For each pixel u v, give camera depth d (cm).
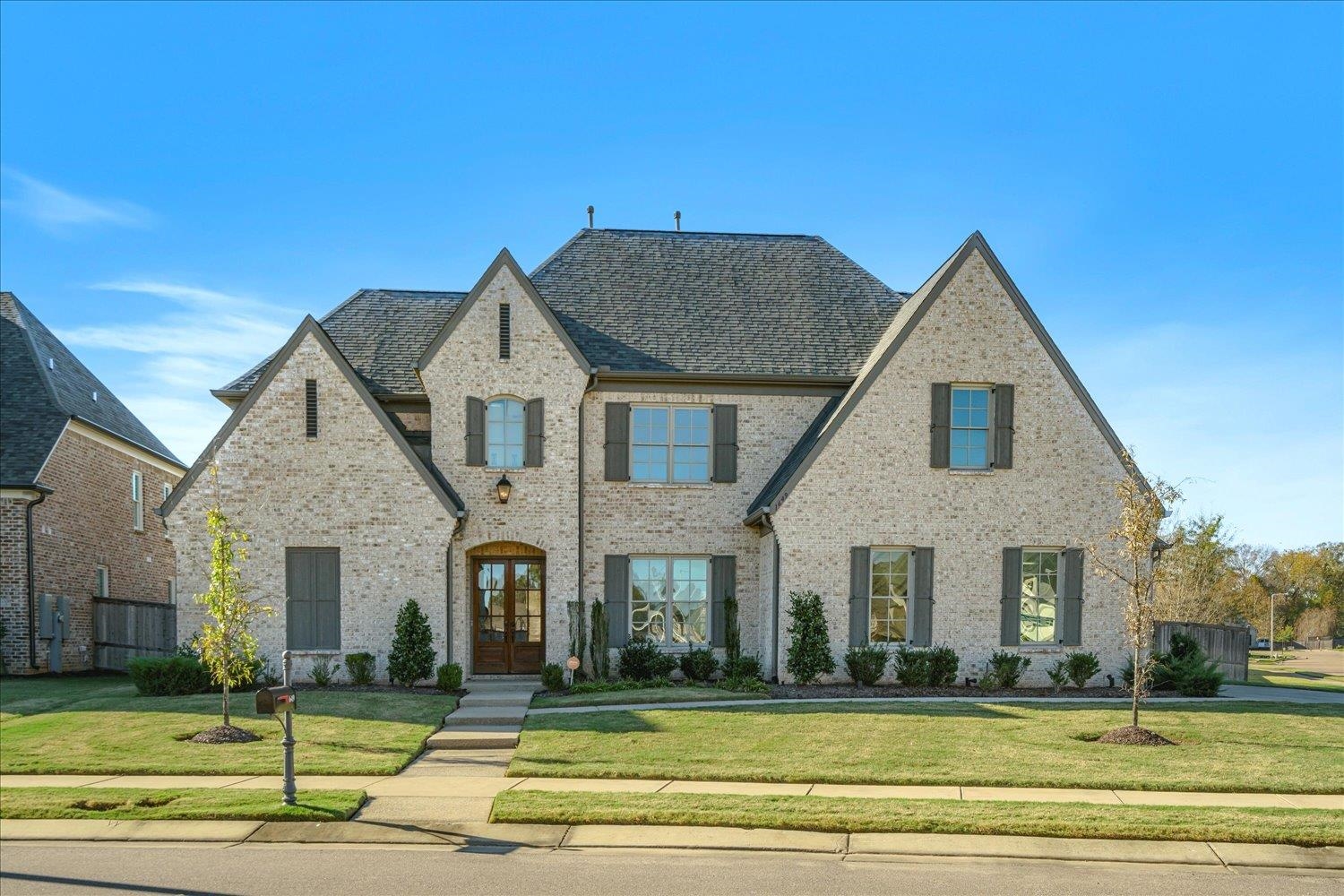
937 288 2003
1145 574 1956
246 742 1398
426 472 1930
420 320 2300
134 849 960
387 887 848
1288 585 7712
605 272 2334
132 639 2472
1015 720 1547
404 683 1873
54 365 2622
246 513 1920
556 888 846
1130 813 1032
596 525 2094
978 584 1984
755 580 2119
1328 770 1242
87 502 2547
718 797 1102
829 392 2164
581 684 1891
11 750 1344
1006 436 2000
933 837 985
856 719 1543
